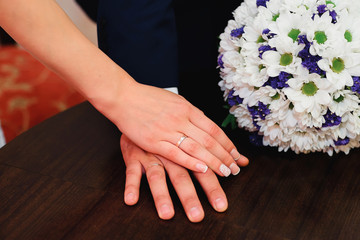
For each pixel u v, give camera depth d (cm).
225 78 67
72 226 58
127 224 58
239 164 65
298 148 64
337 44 56
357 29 59
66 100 147
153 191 61
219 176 64
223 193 60
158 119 62
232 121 69
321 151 68
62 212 59
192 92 80
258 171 65
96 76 60
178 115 63
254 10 65
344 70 58
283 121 61
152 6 72
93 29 118
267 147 69
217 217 58
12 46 173
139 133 63
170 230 57
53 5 57
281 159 67
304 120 60
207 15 83
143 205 60
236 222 57
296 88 58
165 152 62
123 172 66
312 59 58
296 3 61
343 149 65
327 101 57
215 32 84
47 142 71
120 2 72
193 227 57
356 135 63
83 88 61
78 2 112
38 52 58
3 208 60
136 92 63
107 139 71
